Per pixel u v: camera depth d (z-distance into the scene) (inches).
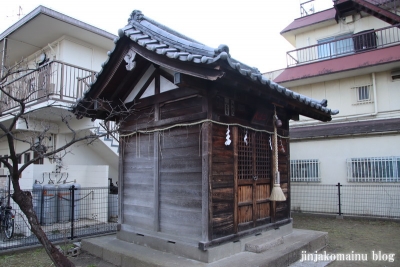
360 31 530.0
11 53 517.3
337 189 435.8
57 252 148.3
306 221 395.5
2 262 226.1
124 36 197.9
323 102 276.1
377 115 461.1
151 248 213.0
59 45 467.8
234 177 203.3
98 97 232.7
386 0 504.4
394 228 344.2
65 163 427.2
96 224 349.4
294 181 474.0
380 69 453.1
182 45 174.2
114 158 457.7
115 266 204.2
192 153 195.9
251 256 191.3
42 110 358.0
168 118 213.6
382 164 404.8
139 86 235.3
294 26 592.4
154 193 216.7
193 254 185.9
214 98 193.3
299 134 485.1
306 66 526.0
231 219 199.2
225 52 144.6
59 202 361.4
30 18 401.7
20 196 146.9
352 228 346.3
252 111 222.7
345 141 438.9
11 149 143.0
